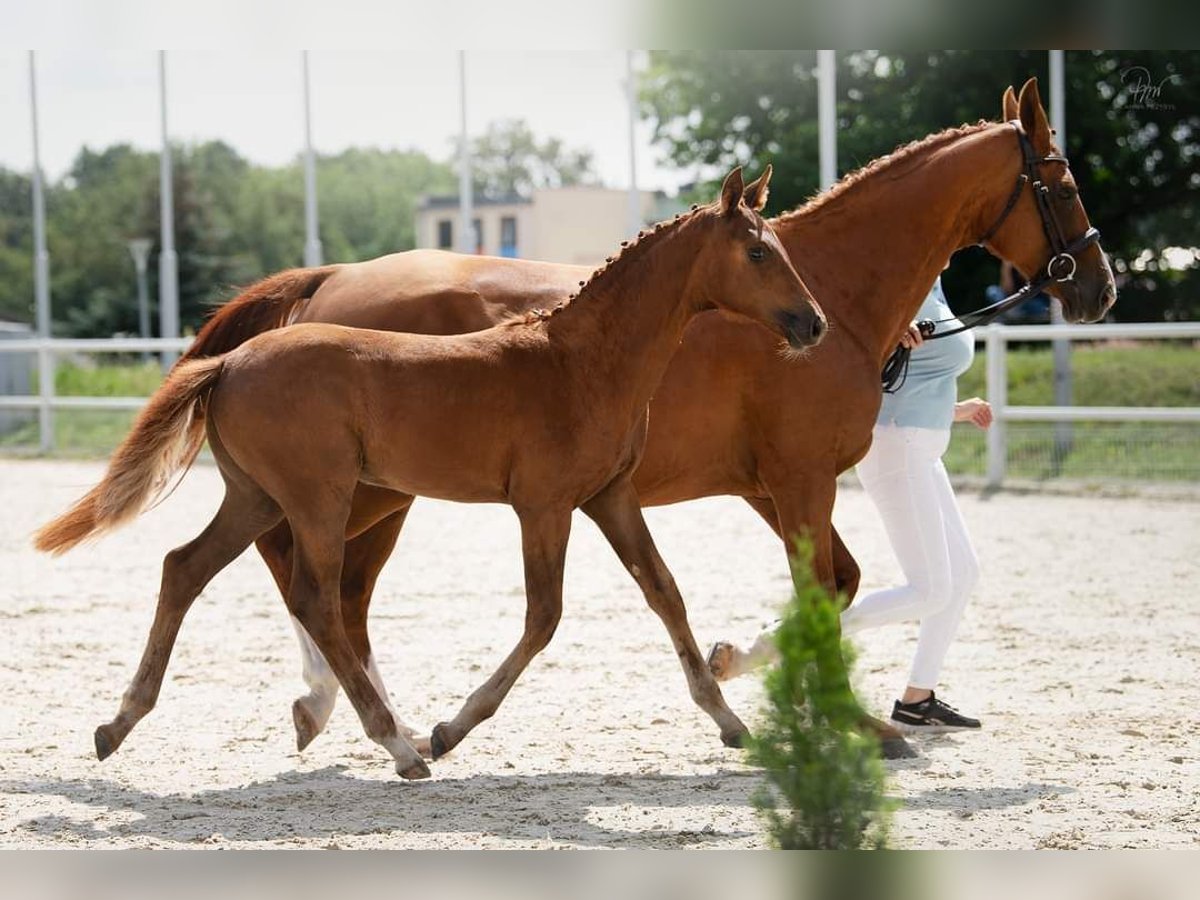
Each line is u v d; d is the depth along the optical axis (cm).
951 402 848
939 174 837
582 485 727
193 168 9288
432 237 7769
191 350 836
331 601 705
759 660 812
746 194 750
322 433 696
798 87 4016
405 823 656
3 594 1330
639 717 876
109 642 1112
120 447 706
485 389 710
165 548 1631
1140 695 922
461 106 3588
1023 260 859
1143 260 3756
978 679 976
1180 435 2002
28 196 9681
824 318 734
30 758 780
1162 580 1350
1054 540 1599
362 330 722
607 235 7325
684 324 748
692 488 835
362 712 712
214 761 780
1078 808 676
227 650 1088
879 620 832
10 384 3161
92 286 7806
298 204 9756
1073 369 2327
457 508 2047
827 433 804
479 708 717
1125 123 3494
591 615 1220
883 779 493
